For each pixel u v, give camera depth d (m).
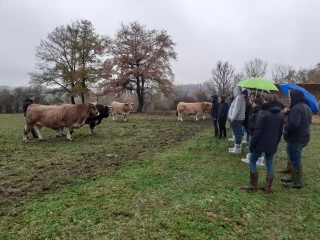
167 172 6.25
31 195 4.91
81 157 7.84
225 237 3.59
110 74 28.88
